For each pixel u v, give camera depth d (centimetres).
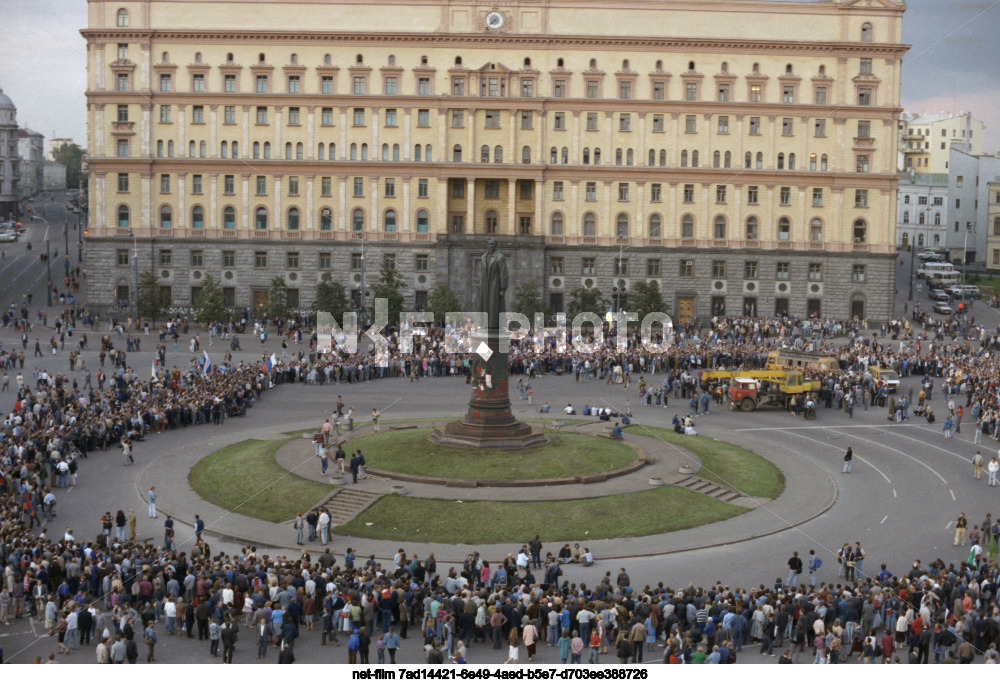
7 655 4259
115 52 14925
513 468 6825
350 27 15012
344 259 15200
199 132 15050
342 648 4378
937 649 4272
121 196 15062
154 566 4728
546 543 5806
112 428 7862
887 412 9719
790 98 15300
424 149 15150
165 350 12012
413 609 4631
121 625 4244
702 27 15162
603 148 15262
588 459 7106
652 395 9981
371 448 7338
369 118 15088
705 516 6284
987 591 4684
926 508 6569
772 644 4425
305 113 15075
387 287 13725
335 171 15112
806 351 11569
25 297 15600
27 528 5262
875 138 15312
